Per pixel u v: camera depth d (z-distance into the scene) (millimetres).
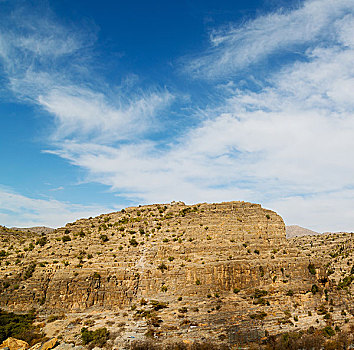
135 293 80562
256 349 67438
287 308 81938
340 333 76250
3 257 93875
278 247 94750
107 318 74000
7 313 75688
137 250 90562
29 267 85750
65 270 83688
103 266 85000
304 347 69688
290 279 88000
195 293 78625
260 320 75688
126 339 65688
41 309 77938
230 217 100812
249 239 93562
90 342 65688
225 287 80500
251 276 84312
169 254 88812
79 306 78312
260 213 101750
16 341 65688
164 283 81312
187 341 66062
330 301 88500
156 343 65062
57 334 69625
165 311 74000
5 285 80125
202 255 88188
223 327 71625
